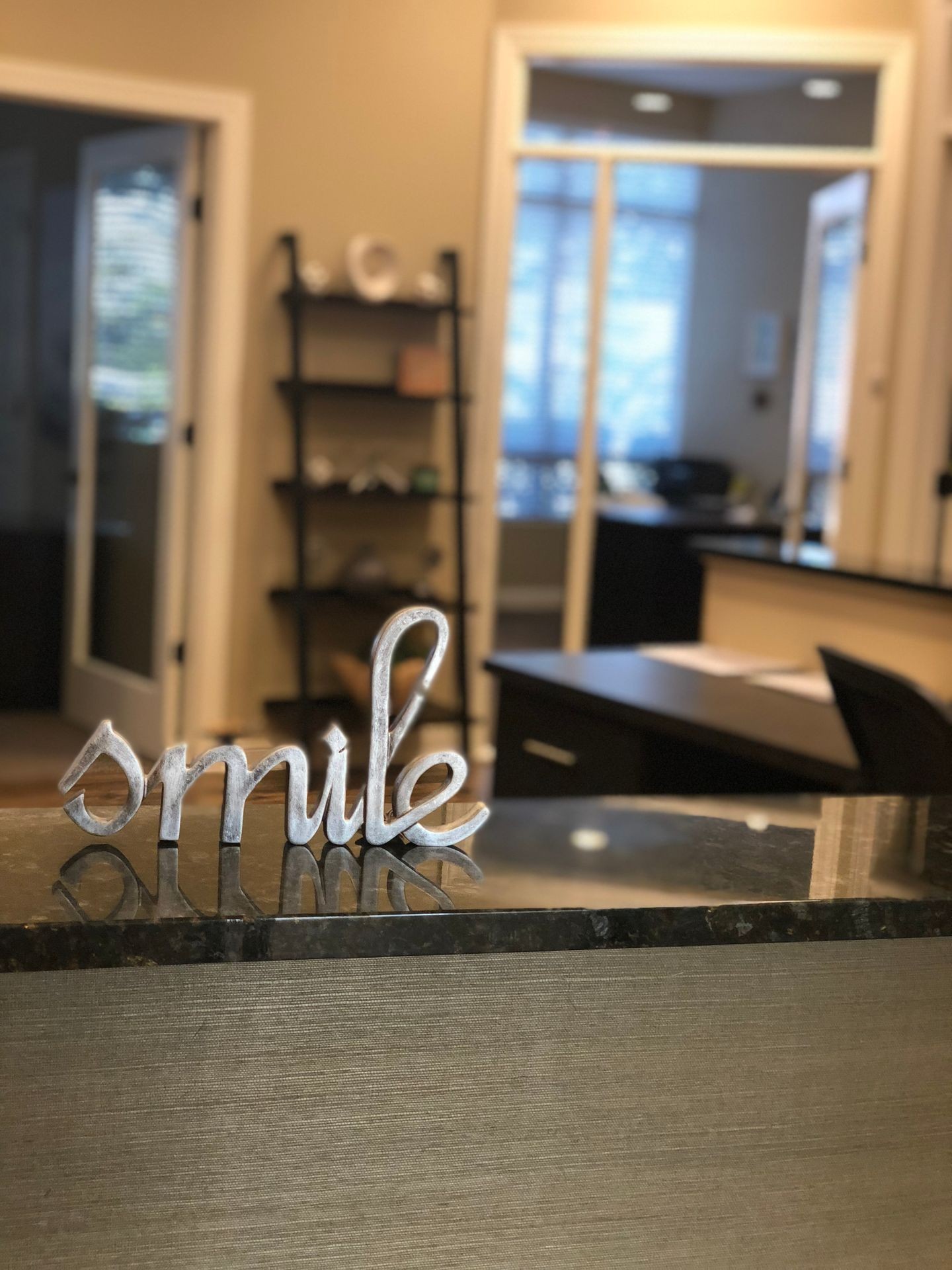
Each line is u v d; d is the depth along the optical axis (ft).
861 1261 3.86
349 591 17.90
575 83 26.66
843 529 18.70
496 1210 3.53
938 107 17.65
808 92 26.66
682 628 23.00
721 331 31.07
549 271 18.85
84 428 19.22
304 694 17.28
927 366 18.07
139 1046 3.23
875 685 7.80
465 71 18.21
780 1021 3.71
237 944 3.06
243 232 17.31
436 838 3.76
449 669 19.07
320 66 17.48
